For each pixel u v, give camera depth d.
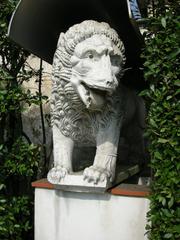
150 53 1.98
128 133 2.90
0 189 2.44
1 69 2.46
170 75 1.93
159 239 1.97
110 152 2.32
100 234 2.26
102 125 2.32
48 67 3.60
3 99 2.40
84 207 2.29
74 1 2.35
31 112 3.55
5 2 2.43
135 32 2.30
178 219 1.93
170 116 1.94
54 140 2.42
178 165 1.90
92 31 2.17
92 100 2.13
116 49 2.20
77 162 2.88
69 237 2.32
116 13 2.35
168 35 1.95
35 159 2.51
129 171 2.63
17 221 2.60
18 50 2.64
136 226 2.20
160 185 1.96
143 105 2.99
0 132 2.59
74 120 2.35
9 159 2.49
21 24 2.33
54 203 2.36
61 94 2.29
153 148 2.01
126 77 2.79
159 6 2.04
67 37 2.21
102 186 2.20
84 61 2.11
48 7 2.36
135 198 2.20
